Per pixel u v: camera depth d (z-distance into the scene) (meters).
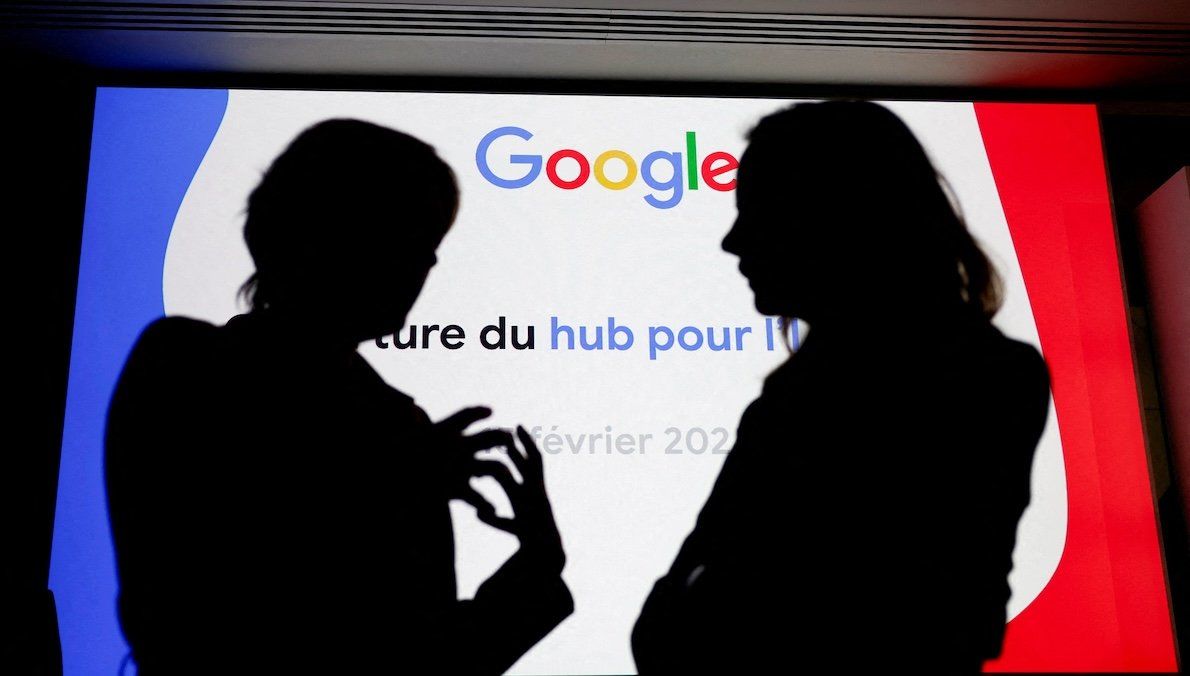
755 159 2.55
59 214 2.45
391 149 2.50
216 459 2.24
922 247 2.49
